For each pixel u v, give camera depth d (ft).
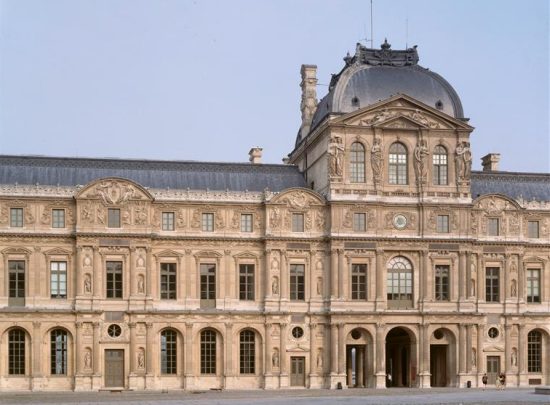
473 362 397.80
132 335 376.27
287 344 388.57
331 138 394.52
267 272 390.01
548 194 430.61
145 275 380.58
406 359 419.54
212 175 408.67
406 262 398.83
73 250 377.30
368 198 394.93
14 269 373.61
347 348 432.66
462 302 397.80
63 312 371.15
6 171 387.55
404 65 420.77
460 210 401.90
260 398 297.12
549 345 412.98
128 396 323.57
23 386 367.25
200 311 383.04
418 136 401.90
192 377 381.19
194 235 386.73
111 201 379.96
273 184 415.85
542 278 415.64
